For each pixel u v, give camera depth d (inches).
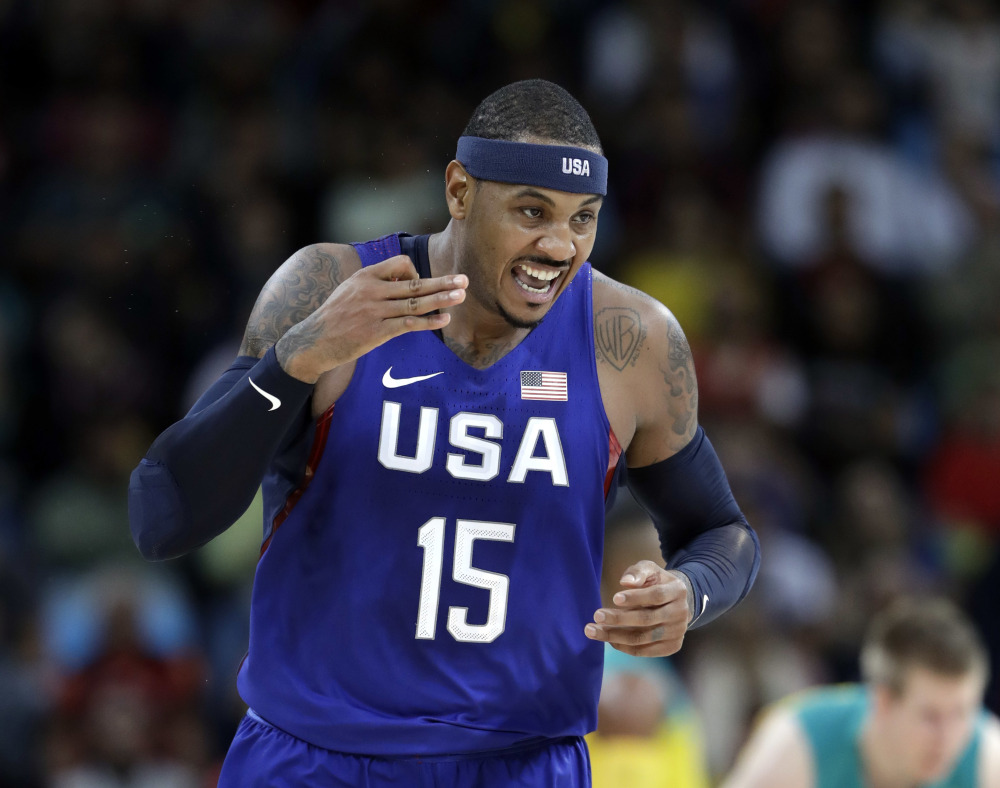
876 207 1439.5
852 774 689.0
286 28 1505.9
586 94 1488.7
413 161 1326.3
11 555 1068.5
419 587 404.8
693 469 443.8
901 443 1309.1
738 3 1553.9
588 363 426.0
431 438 408.8
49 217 1333.7
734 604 438.3
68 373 1232.8
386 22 1416.1
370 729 399.9
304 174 1354.6
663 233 1385.3
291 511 414.0
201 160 1365.7
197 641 1071.0
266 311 418.0
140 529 398.6
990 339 1359.5
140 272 1273.4
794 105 1514.5
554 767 416.8
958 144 1523.1
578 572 417.4
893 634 660.7
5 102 1440.7
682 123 1450.5
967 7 1610.5
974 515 1261.1
